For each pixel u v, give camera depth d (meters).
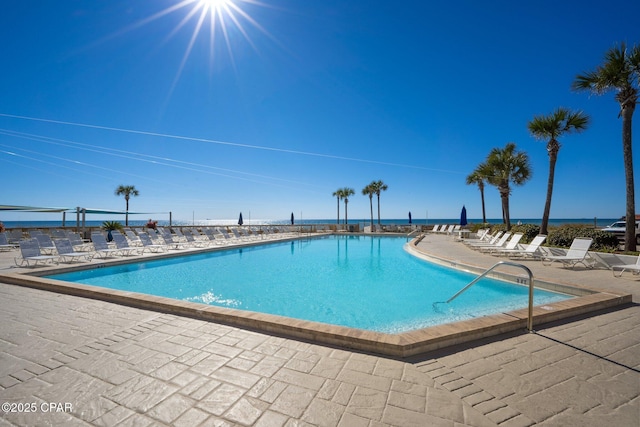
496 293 6.69
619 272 7.28
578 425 1.85
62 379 2.40
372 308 5.78
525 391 2.23
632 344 3.09
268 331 3.39
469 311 5.51
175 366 2.61
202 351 2.90
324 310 5.67
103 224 17.61
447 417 1.92
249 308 5.84
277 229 24.58
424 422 1.87
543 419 1.91
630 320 3.83
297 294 6.84
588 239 7.92
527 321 3.50
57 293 5.20
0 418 1.92
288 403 2.07
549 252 9.28
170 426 1.84
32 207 17.70
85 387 2.28
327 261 11.56
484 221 24.53
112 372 2.50
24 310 4.23
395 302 6.17
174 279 8.36
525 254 10.30
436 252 11.83
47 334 3.35
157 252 11.35
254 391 2.22
